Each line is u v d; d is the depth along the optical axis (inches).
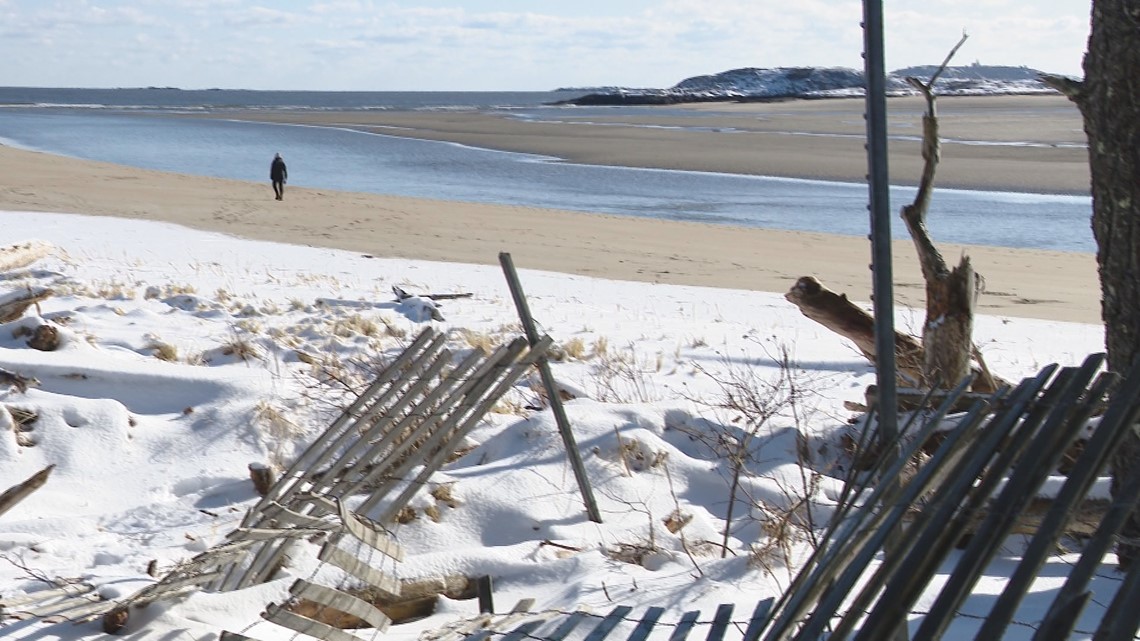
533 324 245.1
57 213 1058.7
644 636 169.6
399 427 223.3
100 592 190.1
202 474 266.4
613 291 678.5
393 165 2055.9
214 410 293.7
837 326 332.2
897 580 113.7
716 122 3880.4
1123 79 173.5
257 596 192.9
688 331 503.2
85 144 2655.0
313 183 1664.6
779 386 334.3
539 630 177.6
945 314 277.1
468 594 206.4
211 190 1393.9
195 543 224.1
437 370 232.8
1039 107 5064.0
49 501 254.5
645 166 2014.0
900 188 1592.0
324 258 798.5
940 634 107.5
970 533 206.5
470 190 1568.7
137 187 1379.2
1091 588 185.0
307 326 423.2
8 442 274.2
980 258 912.9
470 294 588.1
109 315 427.2
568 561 210.2
